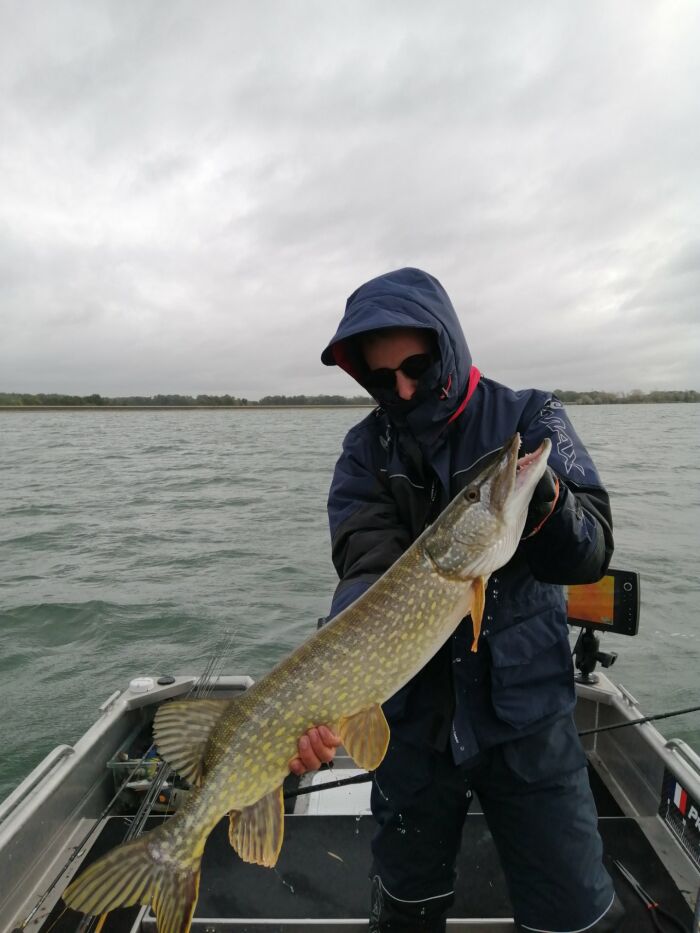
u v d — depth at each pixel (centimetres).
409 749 224
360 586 235
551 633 220
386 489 254
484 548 210
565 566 207
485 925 262
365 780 315
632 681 647
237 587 1008
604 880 217
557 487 201
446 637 216
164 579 1055
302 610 904
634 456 2884
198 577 1064
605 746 372
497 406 236
